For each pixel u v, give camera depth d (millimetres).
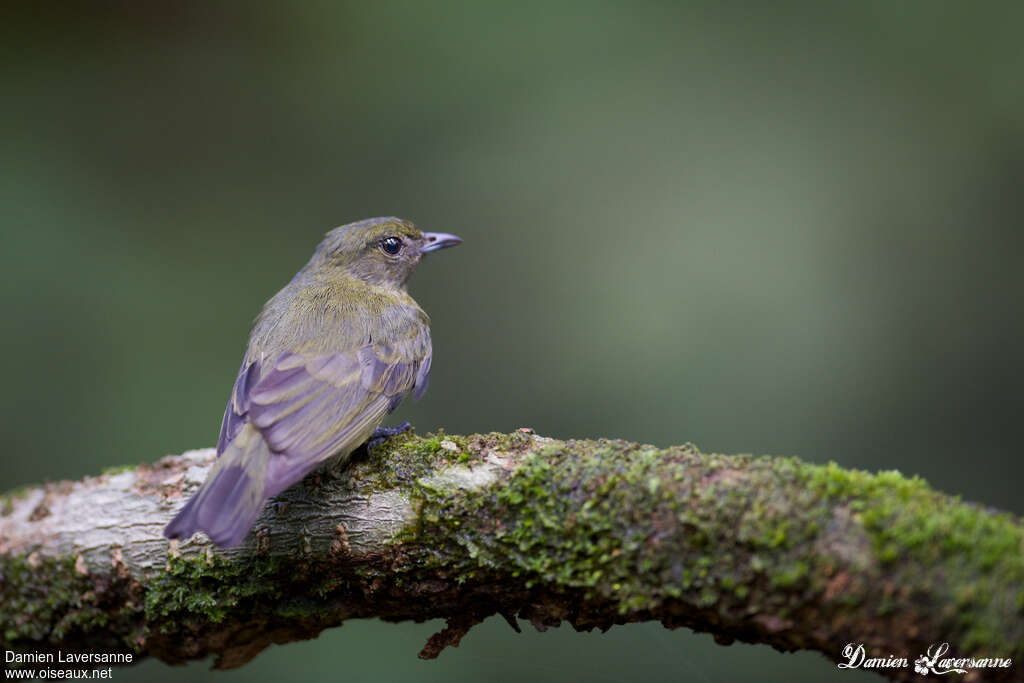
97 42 14688
